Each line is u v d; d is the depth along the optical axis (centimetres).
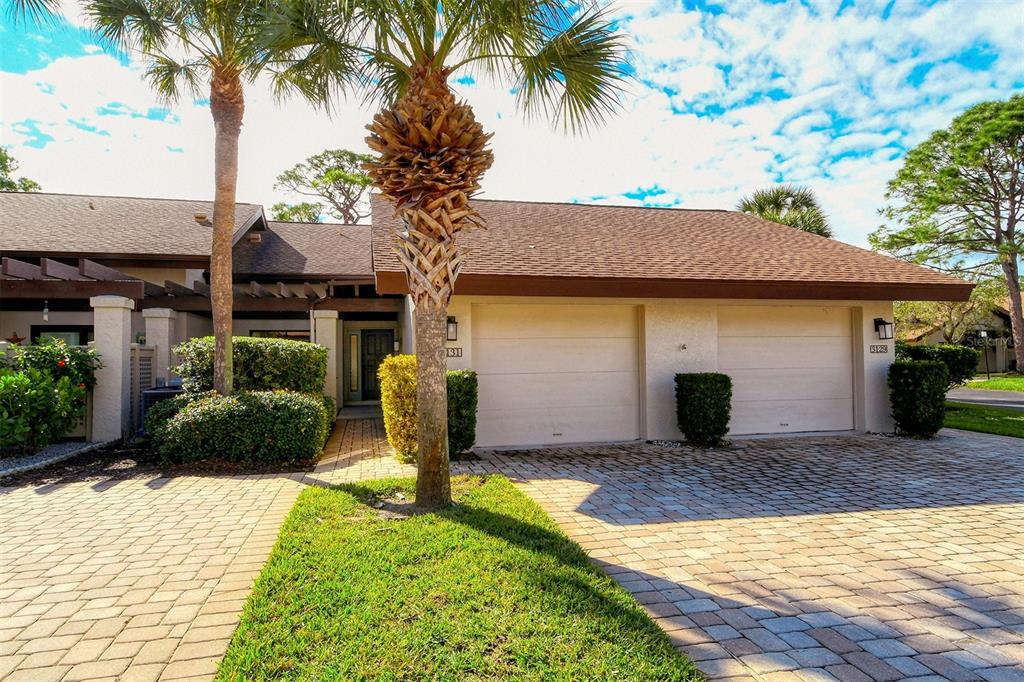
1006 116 2370
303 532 442
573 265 868
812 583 372
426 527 450
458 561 375
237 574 382
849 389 1038
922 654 286
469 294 802
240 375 920
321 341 1216
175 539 454
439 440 512
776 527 492
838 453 841
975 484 652
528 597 323
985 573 392
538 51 516
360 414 1418
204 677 261
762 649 288
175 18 833
